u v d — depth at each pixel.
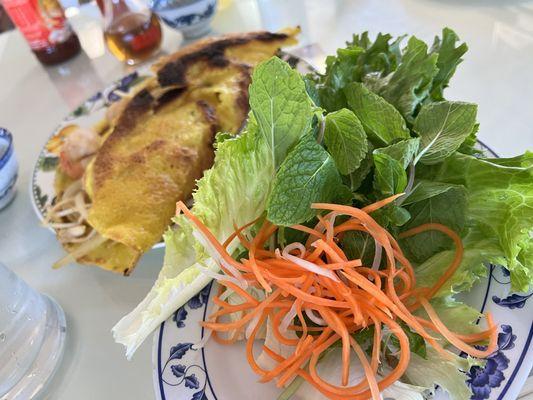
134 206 0.35
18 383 0.30
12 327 0.30
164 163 0.37
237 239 0.27
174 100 0.42
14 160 0.44
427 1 0.50
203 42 0.49
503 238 0.23
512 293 0.23
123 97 0.47
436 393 0.22
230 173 0.25
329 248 0.23
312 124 0.24
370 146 0.25
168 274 0.27
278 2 0.59
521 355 0.21
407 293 0.23
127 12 0.54
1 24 0.80
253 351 0.26
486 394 0.21
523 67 0.39
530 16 0.44
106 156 0.38
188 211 0.24
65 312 0.34
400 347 0.22
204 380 0.25
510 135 0.35
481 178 0.24
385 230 0.23
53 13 0.57
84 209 0.39
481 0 0.47
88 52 0.61
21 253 0.39
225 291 0.28
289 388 0.24
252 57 0.46
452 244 0.24
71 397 0.29
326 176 0.23
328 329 0.23
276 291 0.24
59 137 0.46
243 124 0.40
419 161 0.24
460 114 0.23
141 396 0.28
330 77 0.30
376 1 0.53
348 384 0.22
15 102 0.56
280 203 0.22
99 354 0.31
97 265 0.35
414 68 0.27
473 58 0.42
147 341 0.31
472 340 0.22
